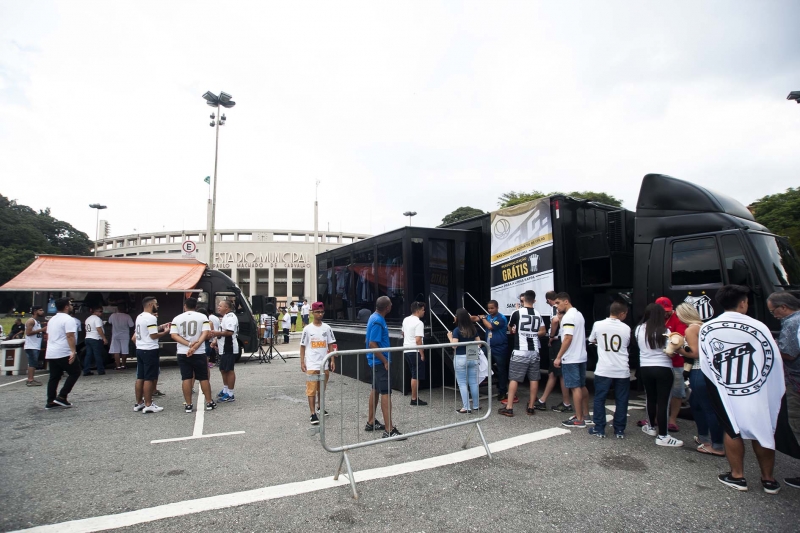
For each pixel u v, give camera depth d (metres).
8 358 10.86
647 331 4.93
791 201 19.92
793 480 3.68
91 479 3.94
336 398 7.53
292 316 26.02
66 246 72.00
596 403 5.20
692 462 4.31
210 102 21.44
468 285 8.56
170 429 5.62
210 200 25.84
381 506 3.35
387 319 8.36
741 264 5.61
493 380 8.12
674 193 6.46
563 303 5.95
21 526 3.06
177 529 3.02
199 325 6.69
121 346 11.27
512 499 3.47
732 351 3.65
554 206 7.33
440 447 4.79
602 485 3.75
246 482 3.85
